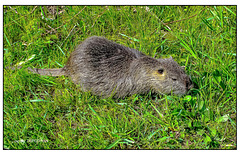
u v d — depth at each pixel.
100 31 1.78
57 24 1.81
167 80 1.47
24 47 1.73
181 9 1.85
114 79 1.51
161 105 1.46
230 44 1.66
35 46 1.70
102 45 1.53
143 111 1.43
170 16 1.83
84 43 1.55
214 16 1.76
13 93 1.51
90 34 1.78
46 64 1.67
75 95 1.50
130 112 1.45
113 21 1.82
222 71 1.52
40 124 1.39
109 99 1.50
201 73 1.56
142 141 1.34
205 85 1.45
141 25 1.77
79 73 1.52
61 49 1.69
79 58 1.52
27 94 1.54
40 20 1.81
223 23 1.76
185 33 1.74
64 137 1.35
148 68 1.48
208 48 1.70
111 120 1.36
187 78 1.46
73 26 1.80
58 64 1.64
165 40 1.70
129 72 1.50
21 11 1.84
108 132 1.35
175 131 1.37
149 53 1.68
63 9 1.88
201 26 1.77
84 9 1.86
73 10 1.84
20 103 1.48
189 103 1.44
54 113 1.45
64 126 1.39
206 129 1.36
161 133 1.37
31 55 1.66
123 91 1.51
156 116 1.43
